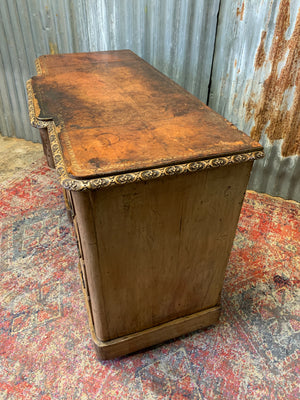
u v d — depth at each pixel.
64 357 1.47
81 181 0.95
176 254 1.28
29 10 2.56
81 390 1.35
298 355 1.48
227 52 2.18
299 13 1.89
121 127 1.24
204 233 1.27
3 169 2.80
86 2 2.37
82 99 1.49
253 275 1.87
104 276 1.21
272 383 1.38
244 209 2.38
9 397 1.32
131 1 2.27
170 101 1.49
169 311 1.45
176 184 1.09
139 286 1.30
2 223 2.21
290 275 1.88
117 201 1.05
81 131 1.21
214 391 1.35
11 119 3.21
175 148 1.10
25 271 1.88
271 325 1.61
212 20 2.12
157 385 1.37
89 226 1.07
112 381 1.38
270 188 2.53
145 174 0.99
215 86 2.35
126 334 1.43
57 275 1.86
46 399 1.32
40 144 3.21
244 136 1.19
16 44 2.77
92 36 2.53
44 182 2.64
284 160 2.38
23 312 1.66
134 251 1.20
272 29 1.99
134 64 1.97
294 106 2.16
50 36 2.64
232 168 1.13
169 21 2.25
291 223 2.26
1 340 1.53
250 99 2.27
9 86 3.01
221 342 1.54
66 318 1.63
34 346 1.51
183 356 1.48
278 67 2.09
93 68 1.89
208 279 1.43
